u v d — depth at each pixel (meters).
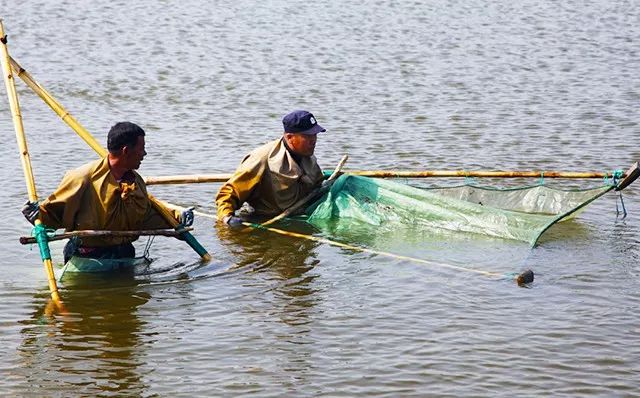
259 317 12.89
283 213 17.39
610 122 24.02
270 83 28.56
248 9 39.97
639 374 11.25
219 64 31.03
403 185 17.42
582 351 11.82
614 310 13.09
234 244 15.97
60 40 34.44
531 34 35.53
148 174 19.78
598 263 14.99
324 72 29.95
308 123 17.34
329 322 12.70
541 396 10.73
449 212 16.94
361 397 10.70
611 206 17.98
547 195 17.72
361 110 25.44
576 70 30.16
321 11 39.66
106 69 30.30
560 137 22.69
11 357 11.65
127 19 38.00
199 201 18.33
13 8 39.84
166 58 31.88
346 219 17.41
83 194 14.21
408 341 12.09
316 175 17.78
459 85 28.30
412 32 35.91
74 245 14.70
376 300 13.48
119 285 14.02
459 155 21.28
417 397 10.70
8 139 22.31
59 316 12.88
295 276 14.48
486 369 11.34
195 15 38.72
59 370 11.34
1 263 14.85
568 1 41.75
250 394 10.77
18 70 15.55
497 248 15.81
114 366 11.45
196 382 11.05
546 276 14.42
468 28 36.62
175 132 23.25
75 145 21.89
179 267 14.82
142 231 14.55
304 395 10.74
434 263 15.02
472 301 13.41
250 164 17.28
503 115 24.81
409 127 23.70
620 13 39.22
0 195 18.11
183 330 12.47
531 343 12.04
